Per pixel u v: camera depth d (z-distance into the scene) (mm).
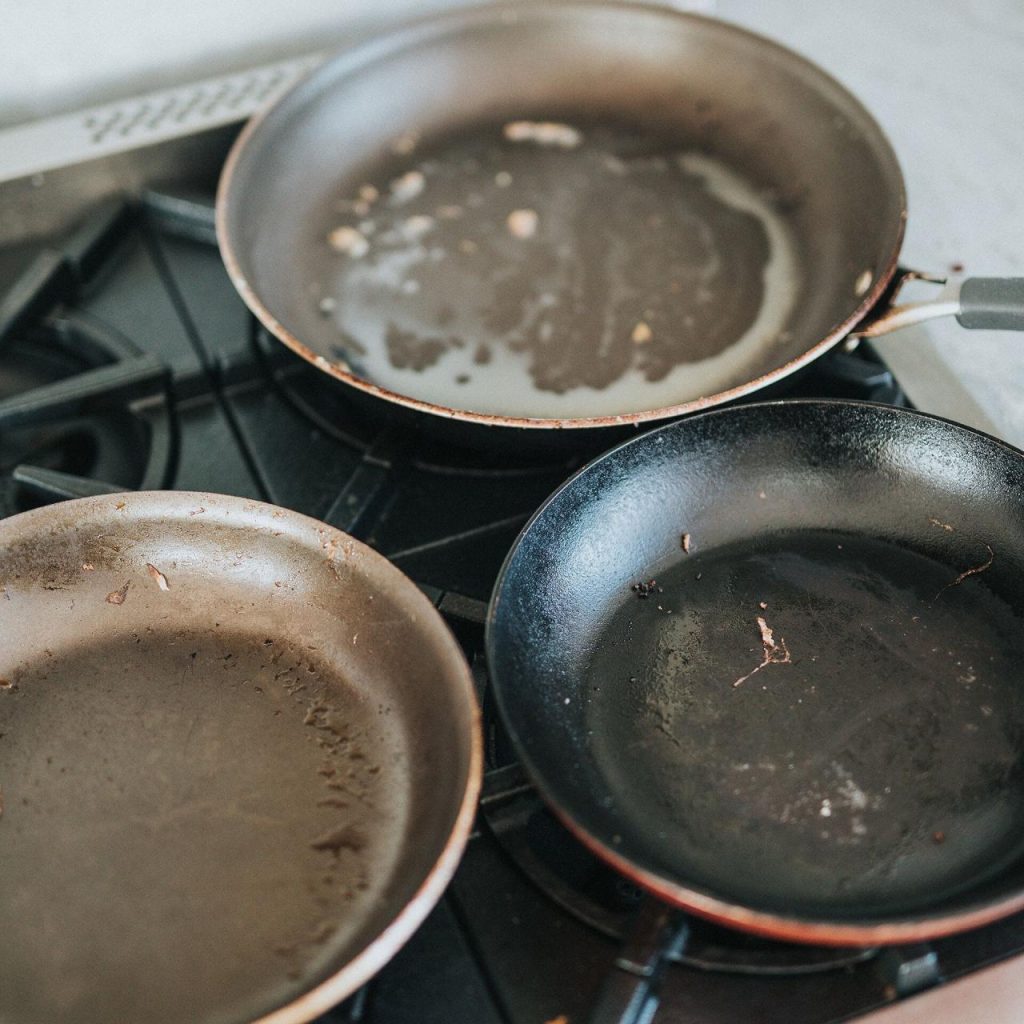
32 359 872
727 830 525
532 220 915
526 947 513
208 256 928
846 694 576
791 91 900
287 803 542
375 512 710
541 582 592
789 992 493
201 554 600
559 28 973
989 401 733
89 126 964
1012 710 562
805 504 654
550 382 782
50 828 542
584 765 553
